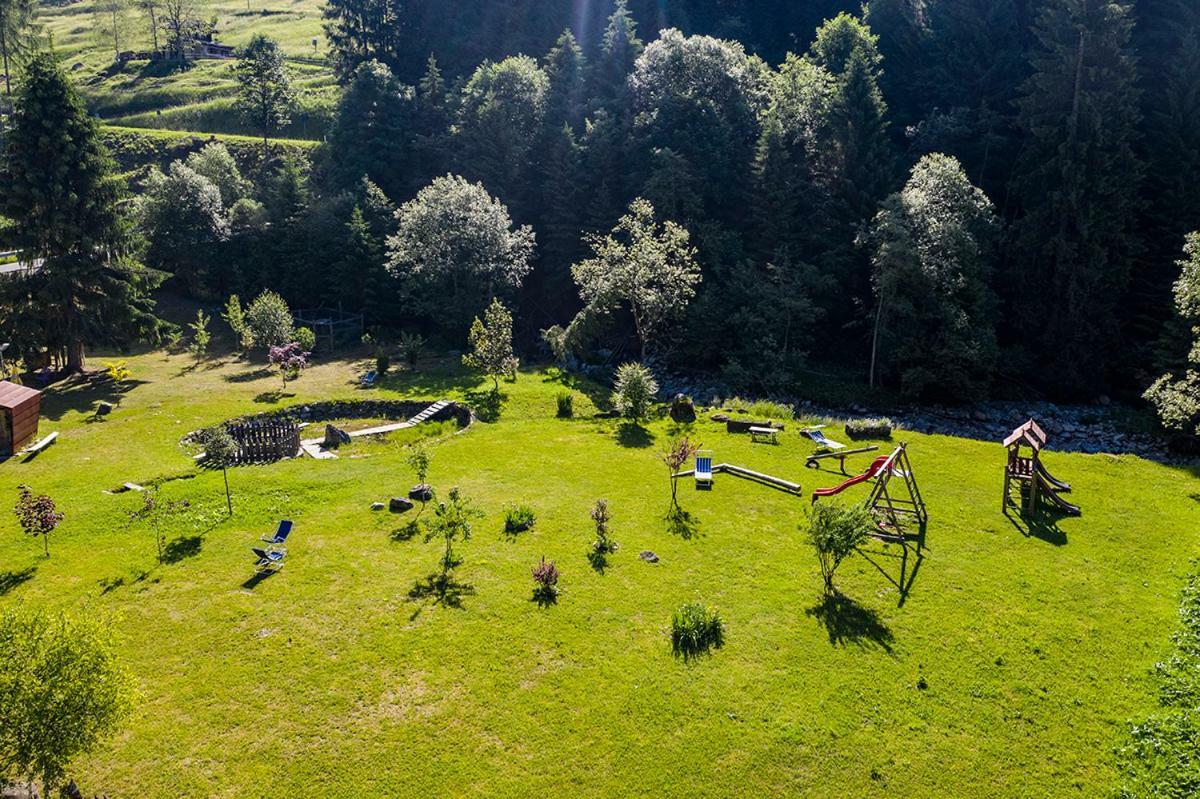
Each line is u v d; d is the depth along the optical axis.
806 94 60.12
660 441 34.34
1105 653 19.38
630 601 21.25
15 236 42.66
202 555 23.53
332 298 60.16
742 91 64.19
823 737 16.44
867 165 55.28
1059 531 25.77
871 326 54.31
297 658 18.69
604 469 30.80
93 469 30.91
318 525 25.53
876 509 26.50
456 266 53.38
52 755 12.90
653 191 54.47
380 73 73.75
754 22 94.62
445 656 18.84
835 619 20.52
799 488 28.52
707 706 17.28
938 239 45.81
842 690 17.86
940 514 26.78
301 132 89.31
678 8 93.19
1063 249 49.31
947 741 16.42
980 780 15.46
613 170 61.22
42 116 41.84
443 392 42.66
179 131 85.69
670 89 64.06
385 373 46.50
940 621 20.55
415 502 27.33
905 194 47.66
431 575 22.42
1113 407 48.31
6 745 12.62
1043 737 16.59
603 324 49.22
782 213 54.25
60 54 43.44
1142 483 29.73
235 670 18.23
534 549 24.03
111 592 21.45
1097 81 50.84
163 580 22.11
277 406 39.53
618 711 17.09
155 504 24.94
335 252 59.00
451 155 69.44
